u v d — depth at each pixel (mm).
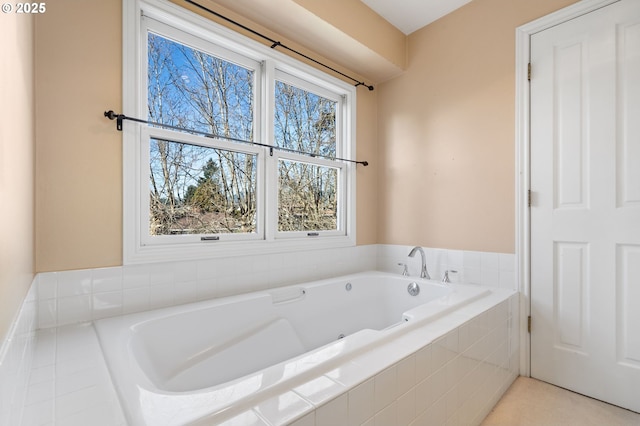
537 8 1898
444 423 1220
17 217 803
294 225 2307
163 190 1645
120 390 777
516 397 1694
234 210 1935
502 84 2037
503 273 2014
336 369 931
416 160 2521
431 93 2428
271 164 2068
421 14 2332
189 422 650
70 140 1301
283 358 1712
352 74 2613
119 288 1412
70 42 1306
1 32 619
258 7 1794
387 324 2359
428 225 2436
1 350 570
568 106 1783
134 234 1463
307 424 722
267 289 1931
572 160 1766
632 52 1587
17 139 811
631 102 1589
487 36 2115
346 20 2070
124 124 1438
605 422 1474
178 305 1567
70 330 1224
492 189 2078
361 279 2365
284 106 2260
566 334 1777
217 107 1873
